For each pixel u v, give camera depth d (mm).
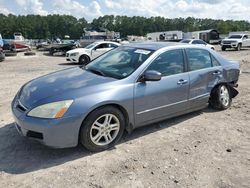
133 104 4305
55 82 4301
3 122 5227
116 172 3602
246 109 6270
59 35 127562
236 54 24641
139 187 3309
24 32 120438
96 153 4078
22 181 3383
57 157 3943
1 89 8328
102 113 3998
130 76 4355
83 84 4121
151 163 3836
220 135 4832
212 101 5969
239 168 3781
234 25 117125
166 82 4734
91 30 48250
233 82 6348
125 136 4688
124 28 127188
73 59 17766
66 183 3354
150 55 4695
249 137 4789
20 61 19406
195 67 5344
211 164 3861
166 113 4875
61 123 3684
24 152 4070
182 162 3889
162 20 130125
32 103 3811
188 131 4969
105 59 5168
